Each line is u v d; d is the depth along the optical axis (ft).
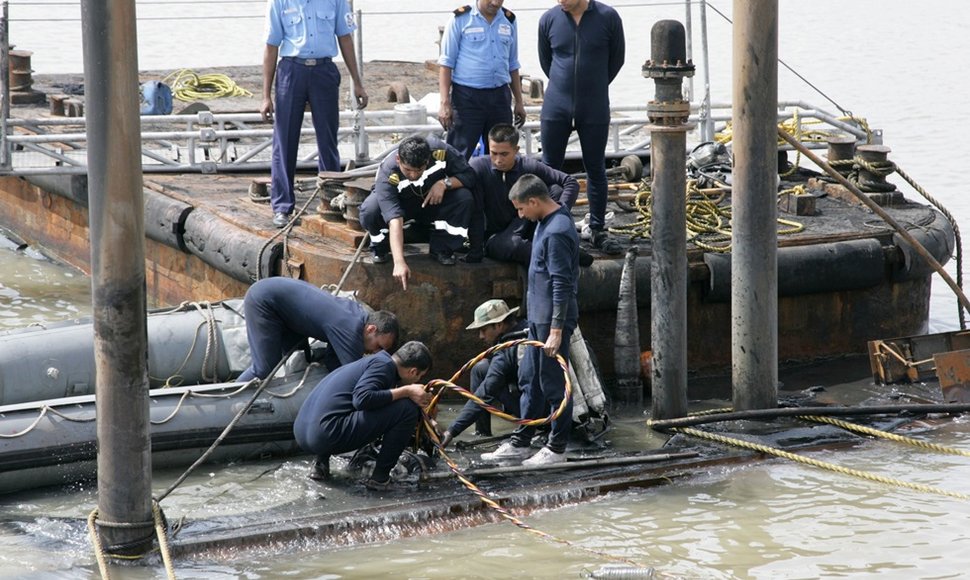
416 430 113.09
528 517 106.52
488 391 118.73
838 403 131.34
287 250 135.85
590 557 99.25
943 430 125.70
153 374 120.78
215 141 176.86
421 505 105.09
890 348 137.80
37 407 109.29
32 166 167.73
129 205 93.04
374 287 129.49
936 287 184.24
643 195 157.58
